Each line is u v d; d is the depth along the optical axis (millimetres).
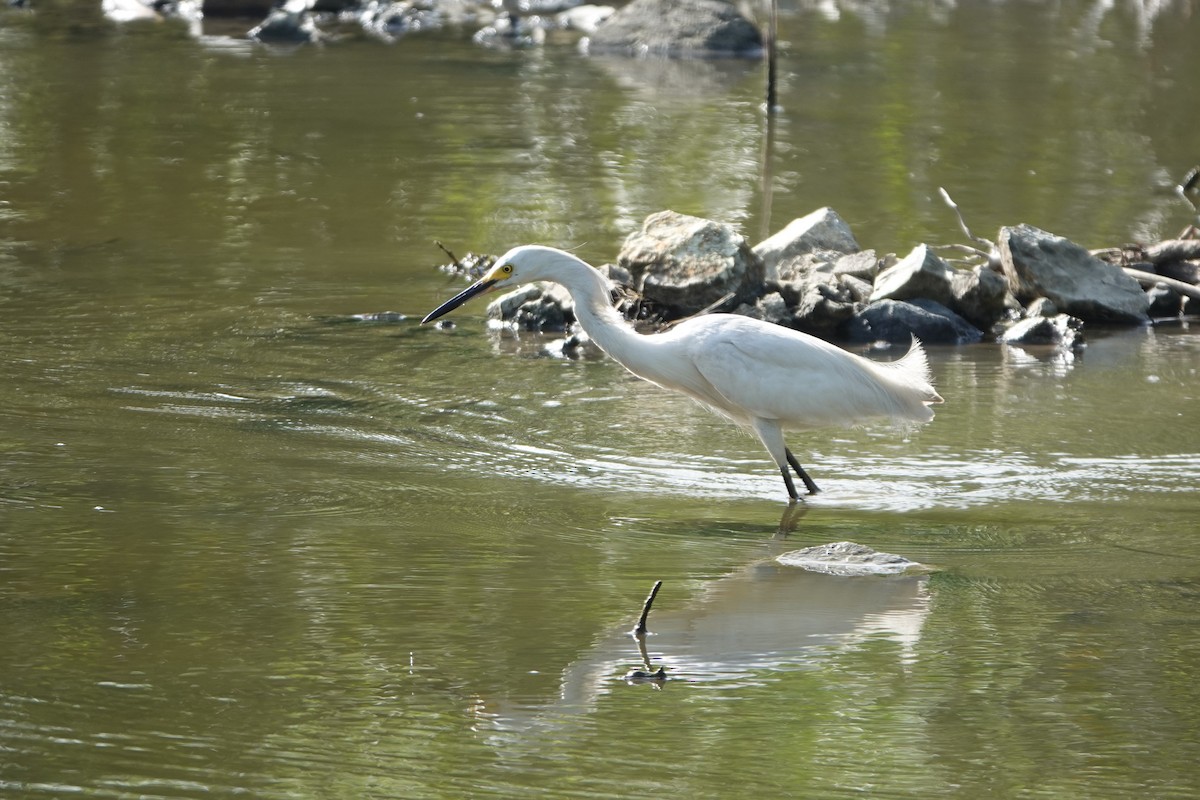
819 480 12445
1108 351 16781
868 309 17219
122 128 27641
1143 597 9781
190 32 38812
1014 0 45969
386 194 23578
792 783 7289
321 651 8578
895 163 26062
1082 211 22719
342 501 11352
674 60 36906
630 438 13469
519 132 28172
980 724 7941
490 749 7539
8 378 14523
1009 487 12281
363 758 7402
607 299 12578
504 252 20203
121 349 15734
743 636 9016
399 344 16438
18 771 7168
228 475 11891
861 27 41281
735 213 22469
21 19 39750
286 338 16453
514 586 9719
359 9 42344
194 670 8281
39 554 9961
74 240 20531
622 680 8367
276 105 30047
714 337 12164
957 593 9812
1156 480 12469
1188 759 7602
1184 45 38500
